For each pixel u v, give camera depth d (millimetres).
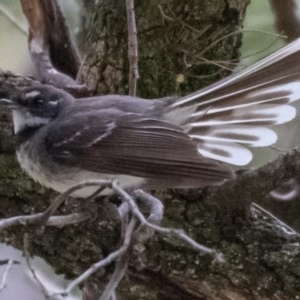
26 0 3602
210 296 3547
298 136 3627
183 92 3582
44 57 3600
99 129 3520
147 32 3580
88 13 3658
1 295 3611
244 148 3516
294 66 3508
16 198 3555
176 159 3502
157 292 3549
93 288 3537
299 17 3652
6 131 3553
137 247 3533
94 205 3514
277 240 3541
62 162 3518
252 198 3541
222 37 3576
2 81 3566
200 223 3547
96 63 3586
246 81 3512
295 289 3533
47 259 3553
